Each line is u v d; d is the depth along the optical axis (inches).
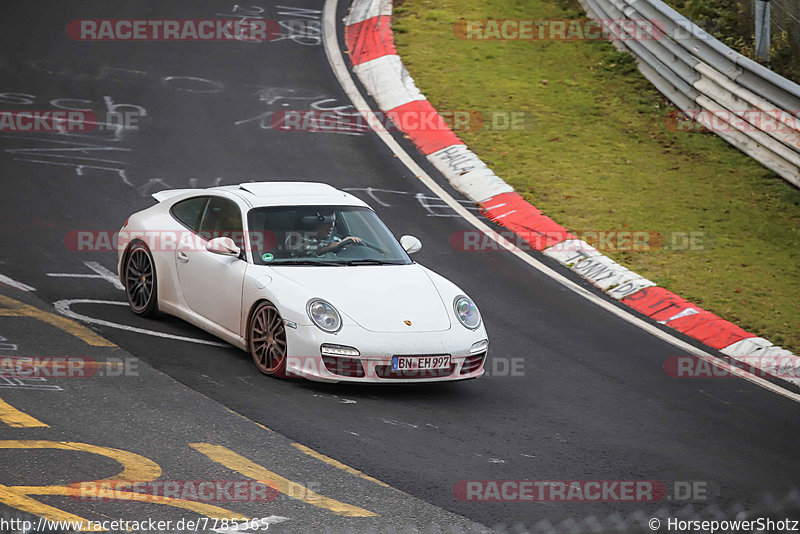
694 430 1151.0
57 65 2596.0
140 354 1213.1
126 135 2193.7
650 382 1320.1
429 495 885.8
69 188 1881.2
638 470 1001.5
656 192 2145.7
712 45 2400.3
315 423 1040.8
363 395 1159.6
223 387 1125.7
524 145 2348.7
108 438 946.1
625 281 1724.9
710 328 1552.7
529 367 1333.7
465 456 992.2
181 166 2053.4
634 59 2866.6
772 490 978.7
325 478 900.6
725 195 2154.3
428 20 3115.2
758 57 2564.0
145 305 1364.4
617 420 1158.3
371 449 983.0
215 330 1275.8
